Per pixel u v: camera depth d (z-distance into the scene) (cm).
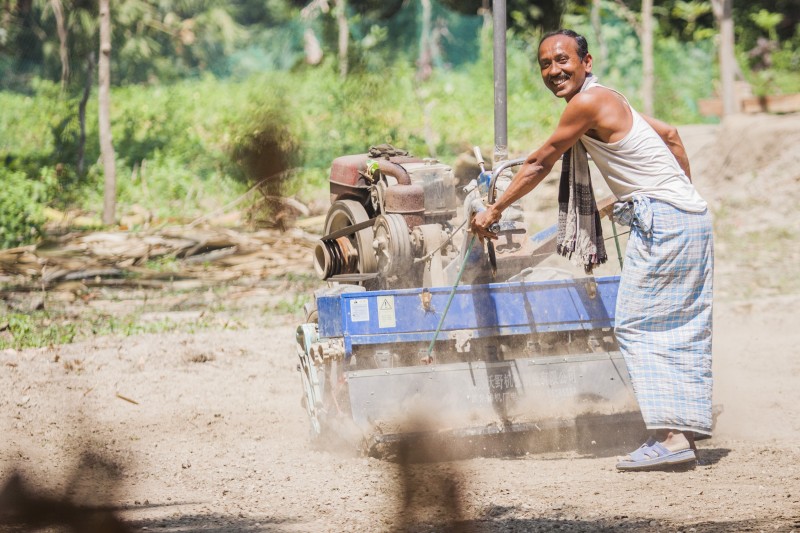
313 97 2752
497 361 669
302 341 751
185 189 2333
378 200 743
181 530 517
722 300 1316
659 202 614
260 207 2128
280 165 2289
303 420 828
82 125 2492
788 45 3031
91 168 2480
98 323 1298
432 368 654
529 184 621
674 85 2972
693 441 621
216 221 2123
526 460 649
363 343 656
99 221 2162
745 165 2038
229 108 2834
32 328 1253
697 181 2095
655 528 484
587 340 695
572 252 641
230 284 1595
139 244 1856
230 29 4059
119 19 3297
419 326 663
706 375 615
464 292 669
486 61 3167
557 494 557
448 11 3947
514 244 705
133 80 3728
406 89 2919
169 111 2892
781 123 2053
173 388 952
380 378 648
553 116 2644
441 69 3638
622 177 623
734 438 699
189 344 1140
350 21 3731
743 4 3212
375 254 728
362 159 776
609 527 489
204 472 659
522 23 3272
